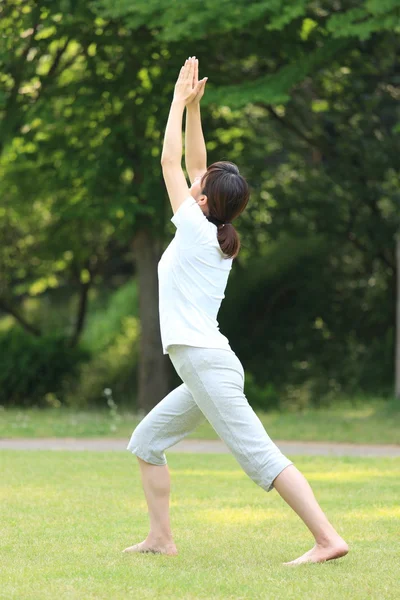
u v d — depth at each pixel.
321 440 29.92
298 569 10.59
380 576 10.27
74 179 41.81
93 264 59.38
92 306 72.12
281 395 51.81
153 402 43.50
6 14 38.16
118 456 24.14
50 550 11.76
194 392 11.12
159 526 11.72
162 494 11.76
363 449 27.36
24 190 44.59
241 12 33.38
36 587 9.70
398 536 12.88
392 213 48.44
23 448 27.00
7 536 12.72
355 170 47.72
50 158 42.16
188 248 11.12
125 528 13.41
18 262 57.31
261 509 15.34
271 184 50.03
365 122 46.97
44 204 48.81
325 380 51.78
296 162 52.12
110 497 16.55
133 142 40.50
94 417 38.12
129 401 51.53
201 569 10.67
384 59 44.56
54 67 41.25
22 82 40.31
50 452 25.30
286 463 10.92
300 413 39.81
